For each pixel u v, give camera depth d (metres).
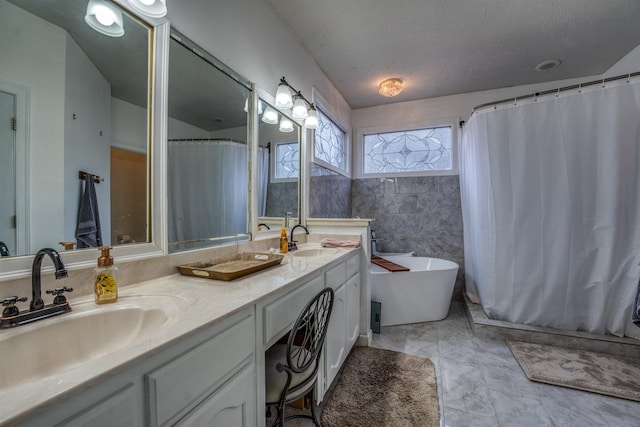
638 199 2.04
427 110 3.60
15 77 0.77
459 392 1.68
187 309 0.81
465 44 2.46
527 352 2.11
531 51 2.54
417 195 3.62
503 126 2.37
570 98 2.17
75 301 0.86
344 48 2.53
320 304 1.34
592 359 2.00
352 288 2.04
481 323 2.42
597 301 2.16
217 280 1.14
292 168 2.31
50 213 0.84
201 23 1.40
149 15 1.09
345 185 3.63
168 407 0.62
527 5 1.99
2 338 0.63
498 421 1.45
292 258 1.70
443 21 2.17
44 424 0.42
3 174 0.75
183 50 1.30
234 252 1.60
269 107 2.00
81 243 0.92
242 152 1.71
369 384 1.75
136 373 0.56
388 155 3.82
